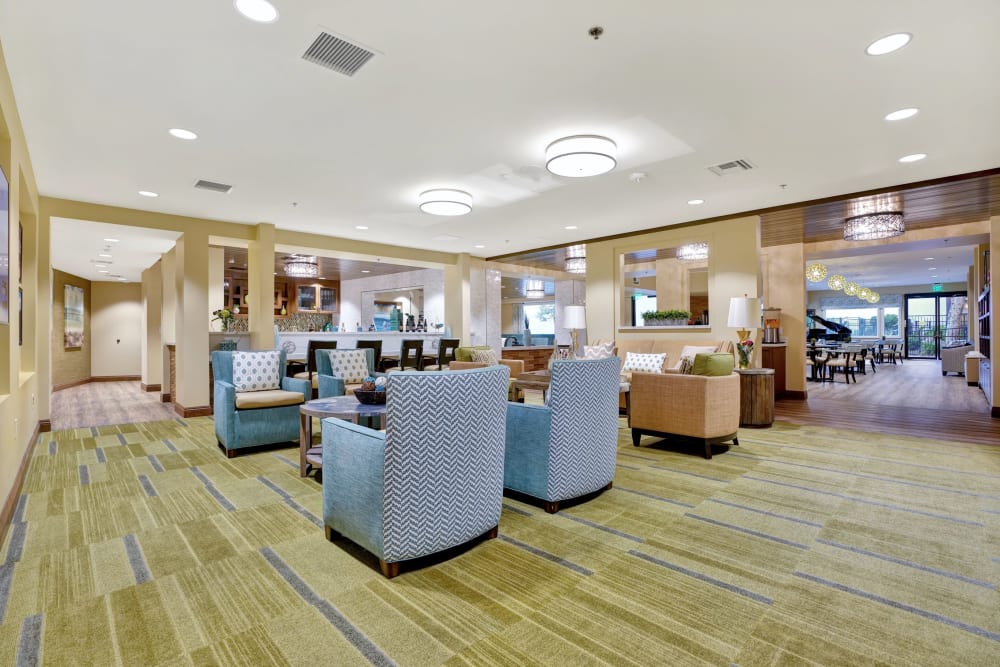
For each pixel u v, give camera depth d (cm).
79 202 541
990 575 212
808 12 224
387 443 206
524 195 527
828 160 422
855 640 167
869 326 1745
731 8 221
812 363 1025
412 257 855
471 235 750
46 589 203
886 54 259
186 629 175
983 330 889
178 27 233
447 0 214
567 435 284
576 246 809
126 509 294
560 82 287
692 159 417
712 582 207
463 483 228
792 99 308
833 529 261
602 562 225
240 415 417
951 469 370
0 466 257
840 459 400
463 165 429
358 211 591
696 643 166
